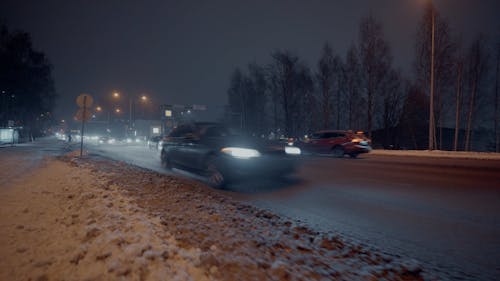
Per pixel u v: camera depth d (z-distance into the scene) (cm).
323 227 410
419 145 3744
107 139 4216
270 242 331
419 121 3372
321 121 4175
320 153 1705
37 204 470
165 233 333
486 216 468
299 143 1838
